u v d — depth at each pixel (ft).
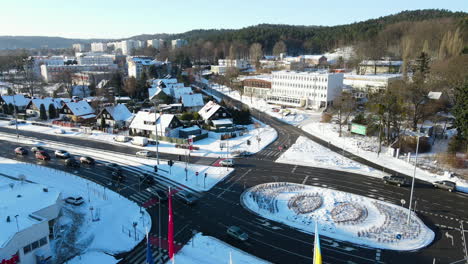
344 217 164.96
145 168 236.43
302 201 182.80
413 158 254.47
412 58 549.54
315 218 165.07
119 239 146.30
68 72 628.28
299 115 414.41
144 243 143.23
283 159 257.14
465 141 246.68
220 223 160.97
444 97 333.83
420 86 288.92
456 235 149.89
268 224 160.04
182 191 187.21
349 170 232.94
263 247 140.67
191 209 175.11
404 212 170.50
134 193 194.80
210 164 245.45
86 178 217.15
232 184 208.23
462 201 184.03
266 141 309.22
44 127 367.25
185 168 228.84
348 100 364.79
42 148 280.72
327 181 213.05
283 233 151.94
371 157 260.21
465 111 237.86
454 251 137.90
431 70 409.69
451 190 197.06
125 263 128.67
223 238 147.64
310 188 201.98
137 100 496.64
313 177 220.02
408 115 289.12
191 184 208.23
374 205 178.81
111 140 311.68
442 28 604.90
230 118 366.84
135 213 170.30
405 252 137.28
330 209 174.19
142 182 211.00
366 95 431.84
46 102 417.90
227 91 602.44
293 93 481.05
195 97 445.37
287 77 483.92
